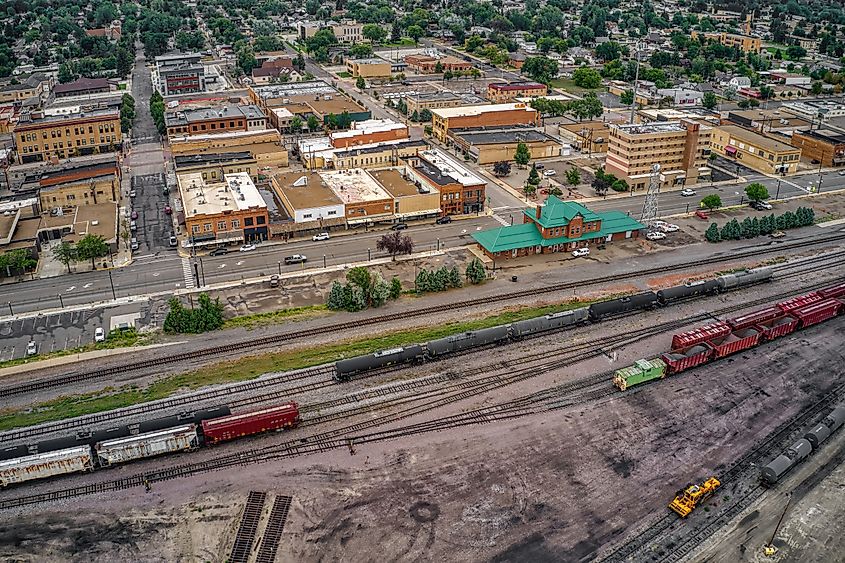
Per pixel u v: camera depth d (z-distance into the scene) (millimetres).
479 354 122375
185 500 89562
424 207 183125
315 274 153375
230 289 146625
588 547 82500
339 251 165125
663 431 102938
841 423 103125
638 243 171125
